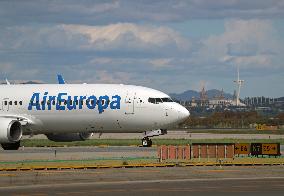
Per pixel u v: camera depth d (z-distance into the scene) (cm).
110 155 14200
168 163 12431
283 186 9075
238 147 14762
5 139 17000
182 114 17462
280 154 14725
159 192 8481
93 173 10812
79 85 18112
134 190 8725
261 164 12494
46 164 12162
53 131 18262
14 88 18475
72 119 17762
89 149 16638
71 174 10656
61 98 17862
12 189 9000
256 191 8506
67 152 15200
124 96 17550
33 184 9638
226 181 9838
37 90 18238
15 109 18212
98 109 17550
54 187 9181
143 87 17888
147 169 11469
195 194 8244
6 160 12938
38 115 18050
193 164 12325
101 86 17888
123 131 17838
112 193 8406
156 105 17438
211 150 14012
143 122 17512
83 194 8325
